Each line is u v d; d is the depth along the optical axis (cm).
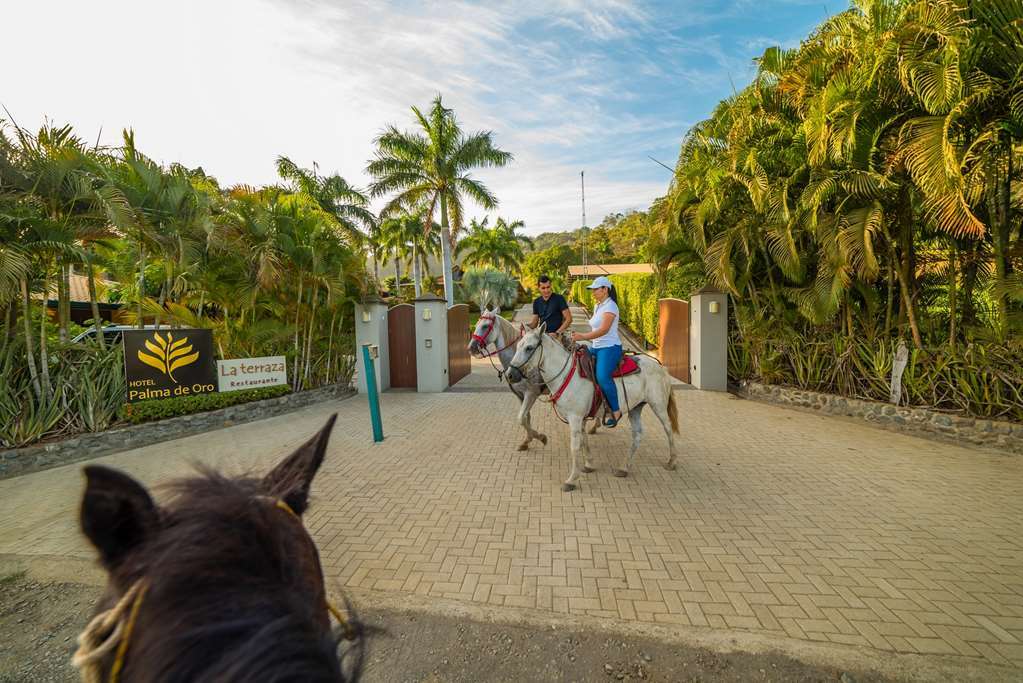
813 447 624
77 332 947
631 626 283
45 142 630
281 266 855
